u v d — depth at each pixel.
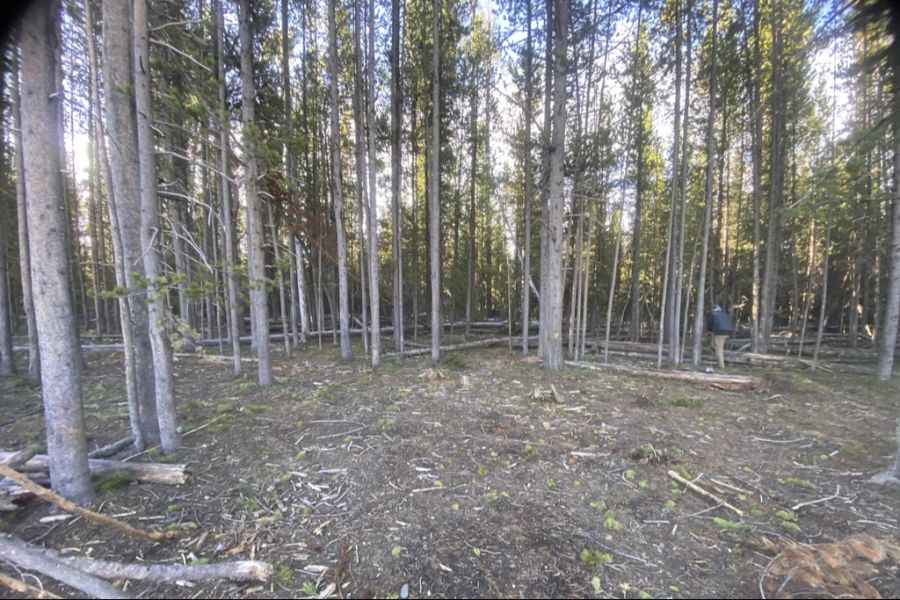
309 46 11.27
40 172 2.67
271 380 6.63
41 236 2.71
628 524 2.60
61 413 2.80
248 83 6.16
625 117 10.88
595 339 12.73
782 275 13.41
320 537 2.48
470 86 12.07
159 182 5.38
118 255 3.84
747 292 15.64
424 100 11.97
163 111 4.75
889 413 5.07
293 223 9.40
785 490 3.05
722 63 8.88
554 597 1.99
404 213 14.40
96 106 3.73
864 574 2.07
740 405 5.41
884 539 2.41
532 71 9.38
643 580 2.10
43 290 2.73
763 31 9.14
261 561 2.22
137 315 3.93
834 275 13.47
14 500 2.77
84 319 14.69
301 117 10.72
